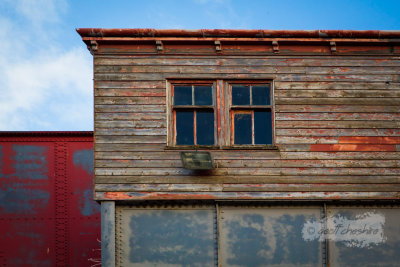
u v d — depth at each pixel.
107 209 7.02
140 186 7.10
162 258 6.99
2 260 9.41
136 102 7.44
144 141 7.29
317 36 7.59
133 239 7.04
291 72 7.67
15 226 9.61
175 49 7.66
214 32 7.48
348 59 7.77
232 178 7.16
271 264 7.01
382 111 7.58
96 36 7.46
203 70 7.61
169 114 7.50
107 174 7.12
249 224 7.13
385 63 7.79
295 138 7.39
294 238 7.11
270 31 7.49
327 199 7.14
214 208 7.18
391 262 7.10
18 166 9.87
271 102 7.62
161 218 7.13
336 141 7.41
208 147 7.31
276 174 7.21
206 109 7.61
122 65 7.57
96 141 7.25
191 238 7.06
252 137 7.54
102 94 7.44
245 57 7.70
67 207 9.84
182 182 7.12
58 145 10.10
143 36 7.51
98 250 9.72
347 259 7.08
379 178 7.28
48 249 9.60
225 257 7.00
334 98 7.59
